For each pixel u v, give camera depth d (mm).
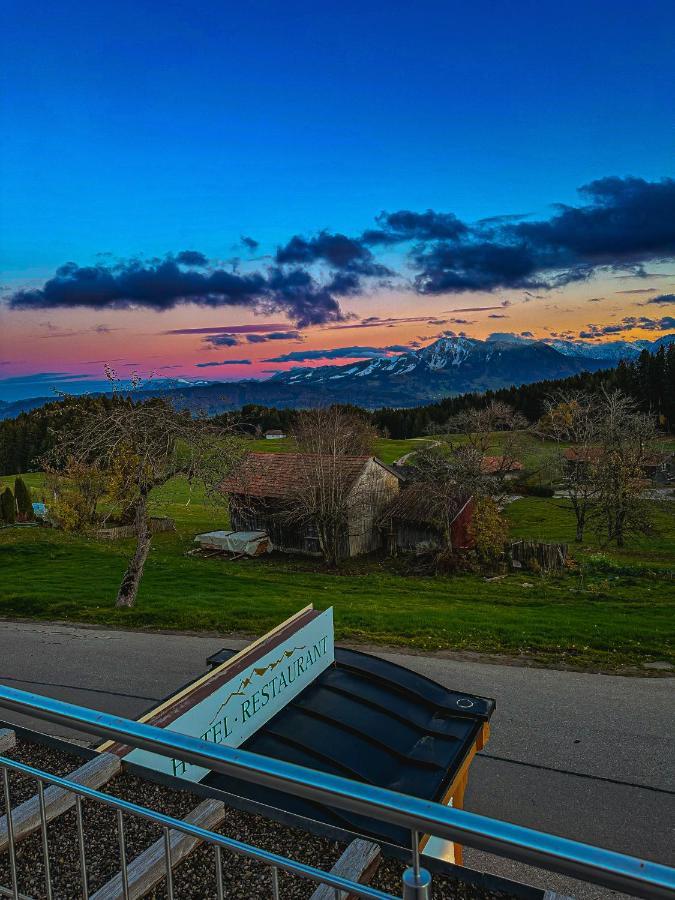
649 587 27562
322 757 5523
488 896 3268
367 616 17812
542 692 12727
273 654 6113
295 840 3789
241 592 21359
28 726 11047
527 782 9469
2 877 3551
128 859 3635
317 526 37188
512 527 48250
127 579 18031
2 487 49688
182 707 5043
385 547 40875
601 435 43219
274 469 41406
